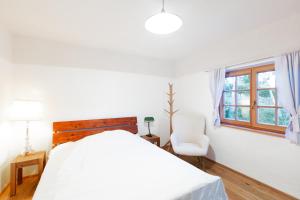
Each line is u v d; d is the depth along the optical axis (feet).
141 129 11.48
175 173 4.60
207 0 5.15
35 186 7.16
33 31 7.49
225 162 9.05
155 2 5.25
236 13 5.97
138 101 11.34
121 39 8.47
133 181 4.24
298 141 6.04
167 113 12.62
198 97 10.82
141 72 11.44
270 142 6.95
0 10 5.73
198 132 10.18
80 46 9.35
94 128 9.59
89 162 5.35
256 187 7.09
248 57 7.63
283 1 5.24
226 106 9.49
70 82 9.09
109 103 10.27
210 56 9.73
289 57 6.16
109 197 3.61
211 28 7.25
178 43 9.12
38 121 8.28
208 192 4.12
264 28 6.99
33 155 7.27
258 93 7.78
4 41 7.00
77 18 6.32
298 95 5.98
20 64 7.93
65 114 8.95
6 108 7.13
